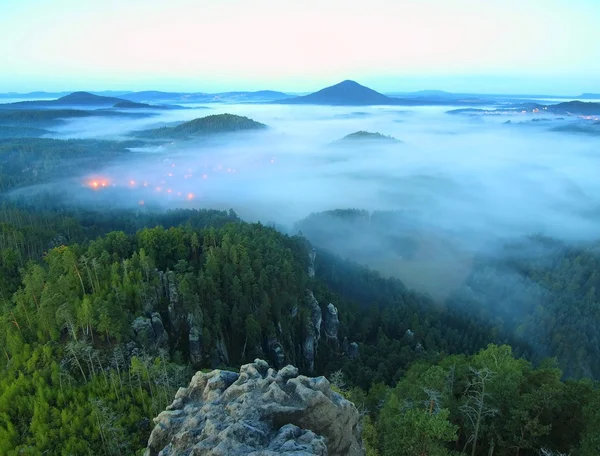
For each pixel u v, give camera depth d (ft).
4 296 337.93
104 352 271.28
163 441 114.52
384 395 240.94
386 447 150.82
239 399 114.21
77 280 324.19
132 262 357.82
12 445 201.46
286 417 110.63
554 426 161.38
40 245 549.13
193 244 429.79
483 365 188.03
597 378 502.38
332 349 458.50
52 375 239.50
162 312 341.41
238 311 379.55
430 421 135.44
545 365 194.18
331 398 119.44
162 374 242.78
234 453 94.48
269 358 382.01
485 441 170.91
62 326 278.46
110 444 201.26
